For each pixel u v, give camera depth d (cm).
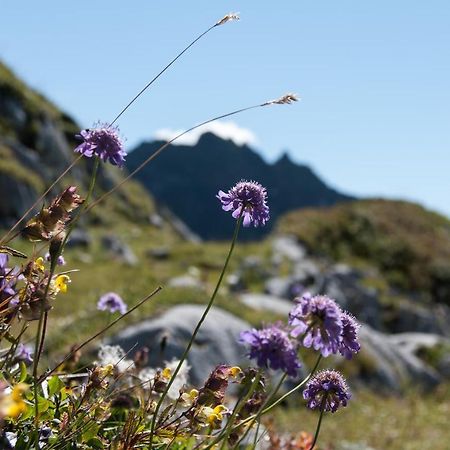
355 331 41
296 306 37
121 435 44
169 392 57
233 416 39
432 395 304
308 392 43
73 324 179
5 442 38
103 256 425
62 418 44
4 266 42
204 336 190
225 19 44
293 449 69
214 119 44
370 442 186
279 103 43
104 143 42
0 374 40
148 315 195
